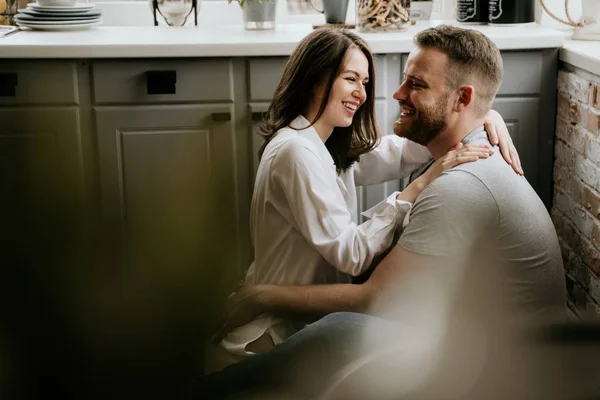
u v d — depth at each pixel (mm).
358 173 2016
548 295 1541
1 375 192
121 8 3010
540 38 2414
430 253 1405
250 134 2484
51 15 2668
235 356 1442
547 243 1541
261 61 2441
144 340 197
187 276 201
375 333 265
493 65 1635
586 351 193
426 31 1681
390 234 1620
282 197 1659
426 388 226
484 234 1468
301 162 1620
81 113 2441
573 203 2312
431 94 1646
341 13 2691
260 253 1706
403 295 297
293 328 1533
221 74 2443
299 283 1680
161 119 2455
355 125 1839
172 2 2799
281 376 280
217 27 2828
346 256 1597
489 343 215
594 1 2471
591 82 2127
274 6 2691
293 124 1745
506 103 2475
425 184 1606
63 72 2414
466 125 1672
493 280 352
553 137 2502
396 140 2012
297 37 2516
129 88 2434
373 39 2430
